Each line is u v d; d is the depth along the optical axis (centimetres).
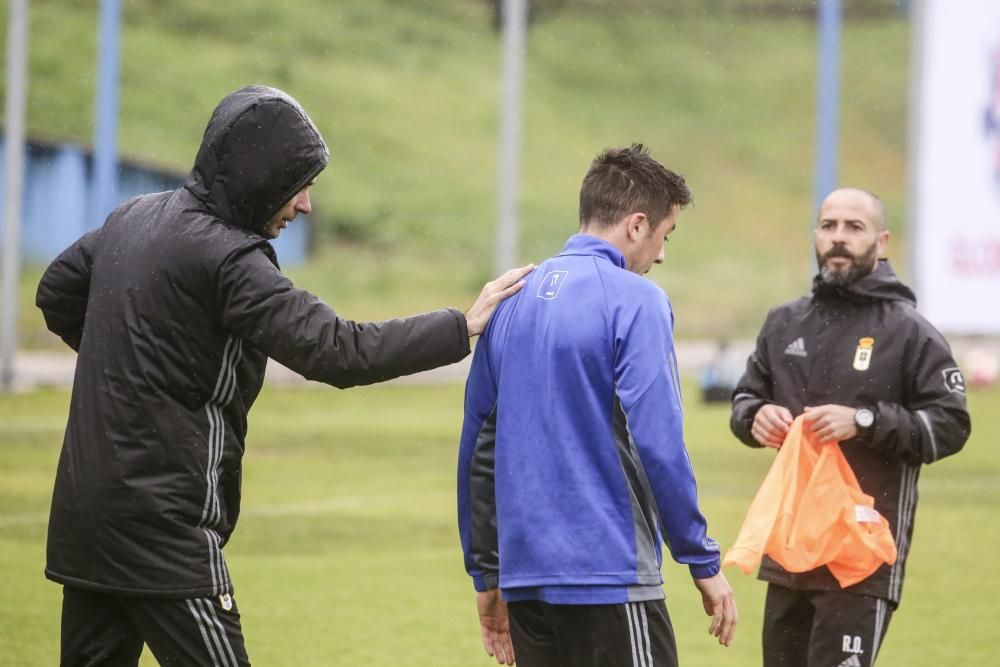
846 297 1725
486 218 11462
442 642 2280
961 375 1681
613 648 1267
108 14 6481
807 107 14138
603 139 13262
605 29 14988
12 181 6050
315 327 1312
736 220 12181
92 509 1309
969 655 2223
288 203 1376
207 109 11681
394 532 3291
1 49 11469
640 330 1280
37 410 5428
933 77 7012
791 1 15825
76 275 1433
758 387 1788
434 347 1342
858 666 1622
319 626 2375
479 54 14050
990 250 7138
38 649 2147
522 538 1293
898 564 1662
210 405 1344
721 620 1312
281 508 3594
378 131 12400
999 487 4062
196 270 1312
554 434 1288
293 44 13225
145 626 1328
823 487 1634
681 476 1261
